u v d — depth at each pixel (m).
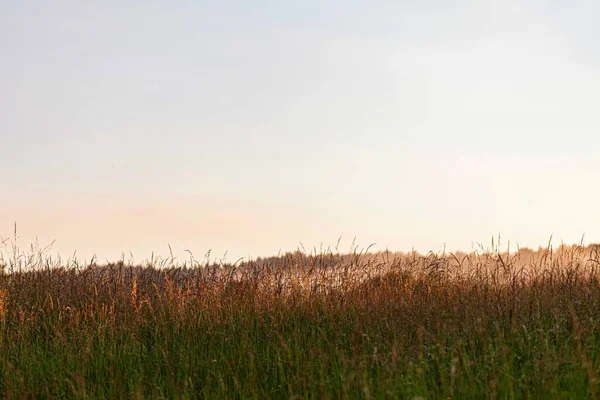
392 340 7.87
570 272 9.96
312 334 8.45
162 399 6.50
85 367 7.73
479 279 10.38
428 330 8.03
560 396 5.79
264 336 8.91
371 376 6.75
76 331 9.27
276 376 7.26
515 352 7.27
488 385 6.10
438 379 6.59
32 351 8.54
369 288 10.31
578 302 8.52
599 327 7.60
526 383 6.15
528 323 7.98
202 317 9.64
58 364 7.94
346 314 9.37
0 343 8.79
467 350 7.42
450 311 8.74
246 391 6.84
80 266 12.47
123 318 10.02
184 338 8.98
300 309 9.77
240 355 7.70
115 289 11.50
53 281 11.97
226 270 11.40
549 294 9.05
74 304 10.98
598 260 10.24
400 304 9.06
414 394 5.96
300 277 10.76
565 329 7.70
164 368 7.92
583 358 6.11
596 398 5.62
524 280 10.01
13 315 10.20
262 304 9.95
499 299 8.89
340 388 6.52
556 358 6.31
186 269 11.88
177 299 10.38
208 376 7.04
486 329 7.71
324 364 6.97
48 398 6.85
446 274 10.66
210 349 8.34
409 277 10.95
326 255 11.31
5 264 12.06
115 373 7.62
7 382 7.11
